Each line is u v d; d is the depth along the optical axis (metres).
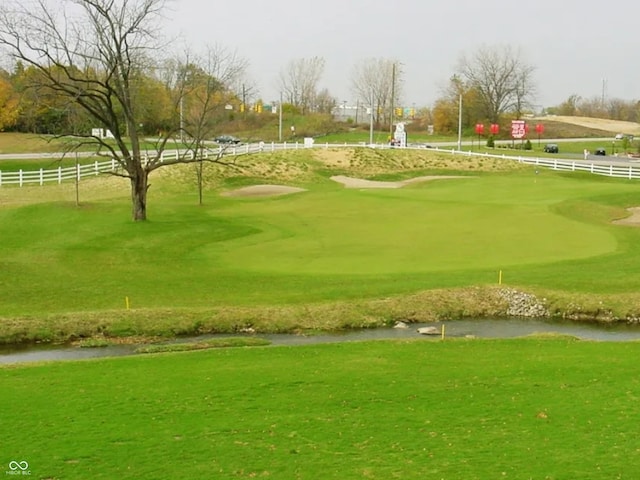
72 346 24.20
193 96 89.44
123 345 24.34
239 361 20.67
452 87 160.62
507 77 153.62
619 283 31.00
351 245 38.78
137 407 16.36
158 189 60.81
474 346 22.88
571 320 28.02
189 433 14.87
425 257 35.78
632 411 16.30
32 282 30.47
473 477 12.99
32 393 17.33
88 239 38.88
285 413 16.08
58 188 60.34
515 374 19.20
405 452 14.04
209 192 62.22
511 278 31.58
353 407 16.52
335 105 181.75
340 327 26.58
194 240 39.41
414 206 52.16
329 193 61.50
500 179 73.19
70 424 15.27
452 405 16.67
